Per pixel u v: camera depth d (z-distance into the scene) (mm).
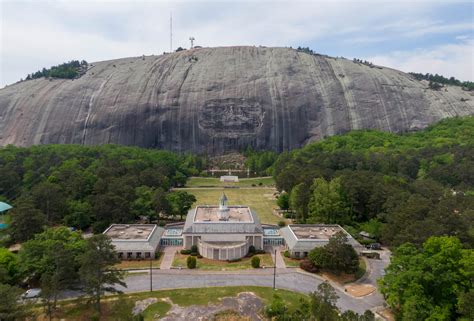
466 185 122188
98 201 96875
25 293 61750
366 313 48375
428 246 58938
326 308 50156
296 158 158000
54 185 103000
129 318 54125
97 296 57188
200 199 142625
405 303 54875
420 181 117312
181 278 72062
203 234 86500
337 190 101438
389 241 81688
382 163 143875
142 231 89812
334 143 189750
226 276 73188
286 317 54969
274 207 131000
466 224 73000
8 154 149500
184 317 57531
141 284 69125
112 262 57969
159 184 126188
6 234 88062
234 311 59375
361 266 78750
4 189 119312
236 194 152750
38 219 85062
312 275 74312
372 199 99812
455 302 54531
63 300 61938
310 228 92625
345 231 90688
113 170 126812
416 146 177000
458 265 55969
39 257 65688
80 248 67938
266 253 85750
